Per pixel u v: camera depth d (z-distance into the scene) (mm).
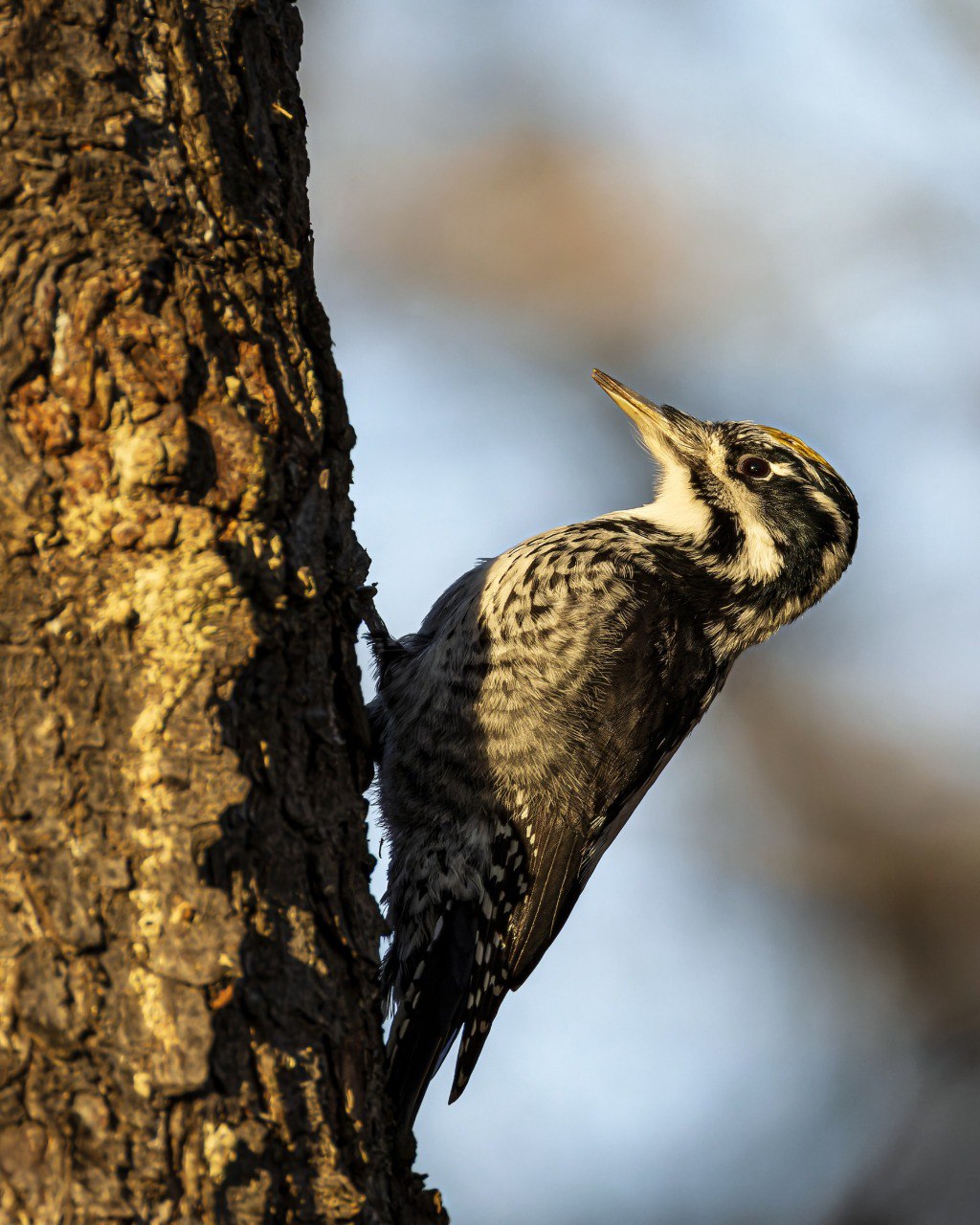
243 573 6082
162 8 6496
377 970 6465
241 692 5977
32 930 5422
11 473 5770
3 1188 5180
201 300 6242
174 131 6414
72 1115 5270
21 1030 5320
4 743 5609
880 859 14523
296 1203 5602
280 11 7211
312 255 7152
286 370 6539
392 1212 6293
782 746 14953
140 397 5922
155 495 5883
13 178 6020
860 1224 13516
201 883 5594
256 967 5754
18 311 5844
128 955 5488
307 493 6531
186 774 5676
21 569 5762
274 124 6926
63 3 6215
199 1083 5395
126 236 6105
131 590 5816
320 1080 5812
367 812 6562
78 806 5574
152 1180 5277
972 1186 13547
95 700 5699
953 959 14250
